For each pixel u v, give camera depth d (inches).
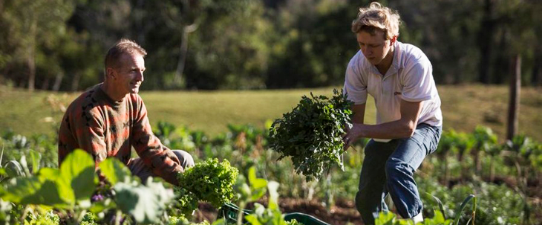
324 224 170.7
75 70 1498.5
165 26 1567.4
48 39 1136.2
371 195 201.2
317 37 1619.1
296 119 168.1
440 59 1723.7
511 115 578.2
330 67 1627.7
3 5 991.6
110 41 1557.6
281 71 1692.9
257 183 117.4
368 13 168.7
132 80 158.2
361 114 191.8
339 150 168.4
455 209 277.6
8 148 389.4
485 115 776.9
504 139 707.4
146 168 175.0
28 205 131.8
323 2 1738.4
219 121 685.9
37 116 650.2
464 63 1727.4
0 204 118.6
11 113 654.5
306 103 168.7
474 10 1547.7
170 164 169.8
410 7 1600.6
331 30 1588.3
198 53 1601.9
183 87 1539.1
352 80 188.7
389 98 184.2
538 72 1636.3
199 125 665.0
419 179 407.5
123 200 102.5
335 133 167.2
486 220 263.9
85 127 156.6
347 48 1576.0
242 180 119.3
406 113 177.0
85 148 157.1
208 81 1633.9
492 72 1678.2
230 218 164.6
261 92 877.2
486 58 1614.2
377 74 182.2
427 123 188.4
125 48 158.6
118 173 109.7
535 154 443.8
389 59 177.8
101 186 130.0
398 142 191.9
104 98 161.0
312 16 1827.0
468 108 800.3
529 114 796.0
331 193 340.8
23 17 1019.3
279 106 761.6
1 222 116.1
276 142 172.1
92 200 132.1
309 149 165.6
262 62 1660.9
